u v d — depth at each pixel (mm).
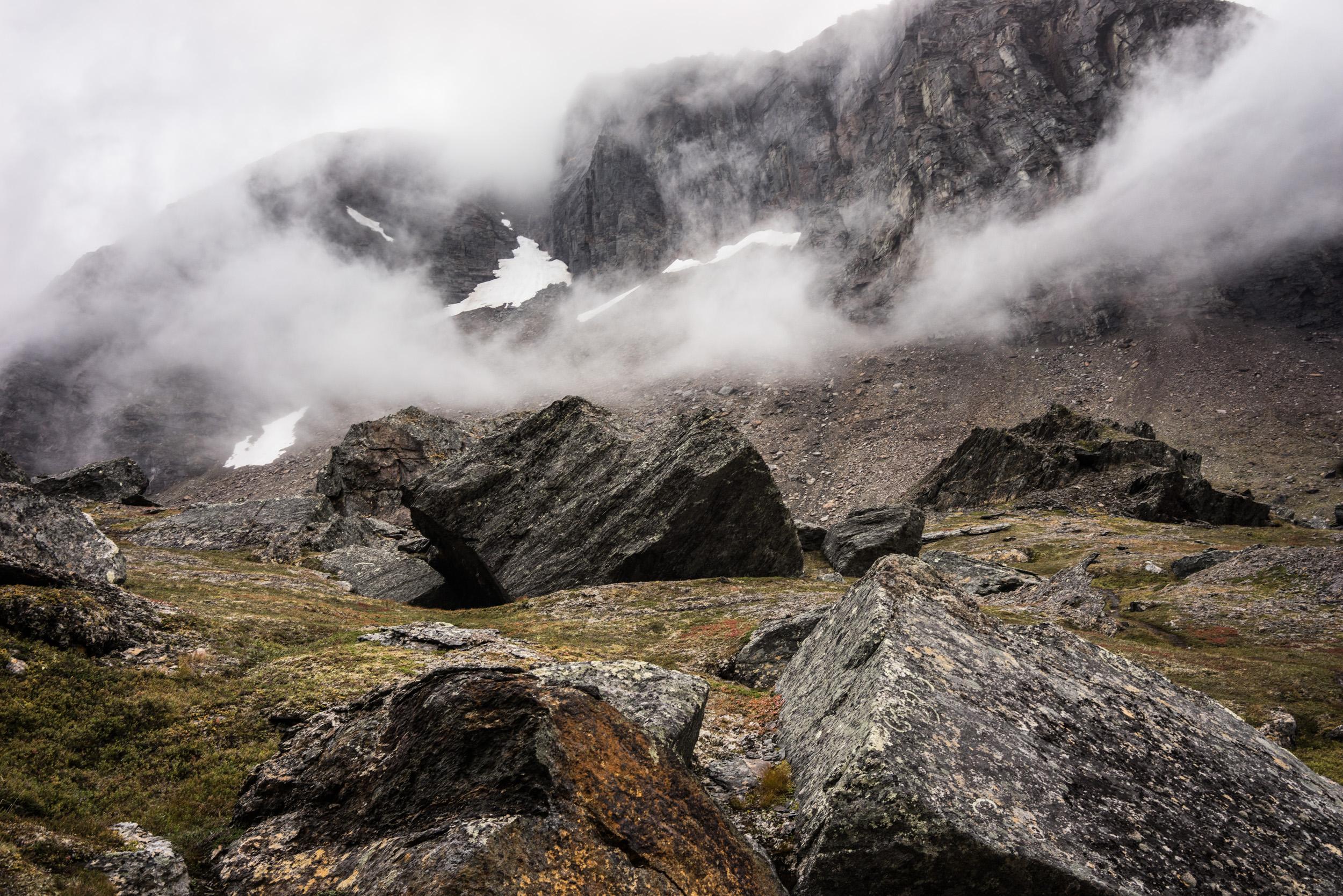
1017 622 42062
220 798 13719
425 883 8023
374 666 22047
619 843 9234
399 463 91500
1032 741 11898
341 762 12109
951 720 11703
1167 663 33219
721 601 40250
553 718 10336
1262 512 97812
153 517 68125
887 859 9812
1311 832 11680
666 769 11078
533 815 8969
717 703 19531
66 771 14219
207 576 41625
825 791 11359
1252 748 13852
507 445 54500
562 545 48344
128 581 33531
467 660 23344
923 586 17250
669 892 8984
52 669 17656
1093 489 105125
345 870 9422
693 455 48031
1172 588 51812
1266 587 47312
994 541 83750
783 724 16562
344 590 46875
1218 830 11078
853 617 16953
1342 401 189125
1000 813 10086
